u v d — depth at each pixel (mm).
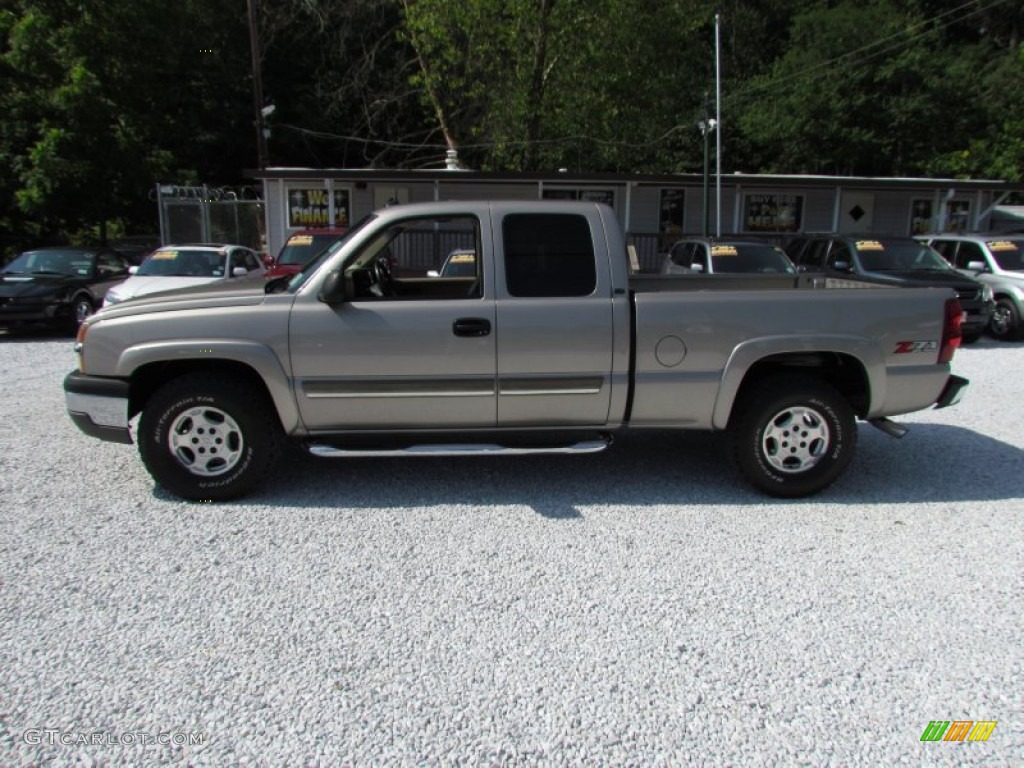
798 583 3660
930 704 2748
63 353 10484
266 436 4625
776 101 27891
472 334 4504
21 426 6379
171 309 4539
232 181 32031
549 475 5250
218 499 4652
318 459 5582
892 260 11992
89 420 4602
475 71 22953
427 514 4504
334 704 2717
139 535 4156
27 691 2771
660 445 6023
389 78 30047
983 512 4609
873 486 5082
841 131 26797
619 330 4562
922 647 3113
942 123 27125
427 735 2561
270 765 2414
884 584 3658
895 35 26953
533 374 4582
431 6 21812
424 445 4715
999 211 24125
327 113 29984
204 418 4574
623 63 22641
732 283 5840
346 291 4500
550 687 2826
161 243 20375
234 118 30328
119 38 20672
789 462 4789
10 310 11805
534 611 3375
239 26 28906
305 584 3607
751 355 4602
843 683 2867
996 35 36156
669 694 2791
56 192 18375
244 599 3459
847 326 4648
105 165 19359
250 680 2850
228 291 4801
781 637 3180
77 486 4926
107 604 3396
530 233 4590
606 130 23781
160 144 26656
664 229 21062
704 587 3613
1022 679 2900
